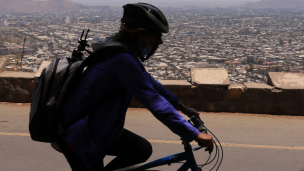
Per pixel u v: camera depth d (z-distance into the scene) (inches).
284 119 217.2
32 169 136.8
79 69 74.9
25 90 231.1
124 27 76.0
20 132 178.1
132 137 84.4
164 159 84.1
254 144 172.4
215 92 224.2
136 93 73.7
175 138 177.0
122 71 73.3
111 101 75.5
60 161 144.6
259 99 224.5
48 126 72.7
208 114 221.9
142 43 76.9
